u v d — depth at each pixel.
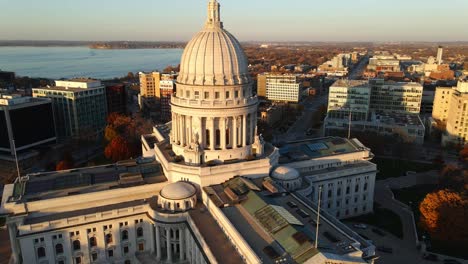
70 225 106.69
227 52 125.00
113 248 114.00
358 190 147.50
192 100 124.56
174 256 114.25
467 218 116.75
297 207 103.38
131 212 113.12
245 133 131.00
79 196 111.62
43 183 119.25
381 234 132.00
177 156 131.62
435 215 120.19
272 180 119.75
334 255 77.75
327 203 142.25
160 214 109.12
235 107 125.12
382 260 115.69
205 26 129.12
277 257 80.75
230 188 114.62
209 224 103.56
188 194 112.19
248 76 131.38
